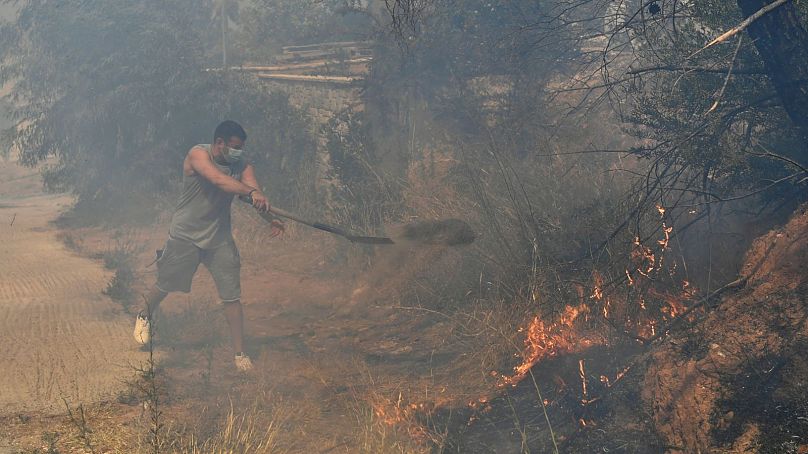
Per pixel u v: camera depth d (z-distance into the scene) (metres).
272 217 6.00
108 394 5.28
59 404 5.10
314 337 6.85
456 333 6.38
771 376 3.77
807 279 4.31
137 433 4.62
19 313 7.41
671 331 4.70
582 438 4.22
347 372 5.84
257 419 4.86
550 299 5.68
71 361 5.95
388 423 4.73
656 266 5.80
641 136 6.72
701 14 6.24
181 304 8.05
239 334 5.95
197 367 5.94
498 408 4.85
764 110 6.04
